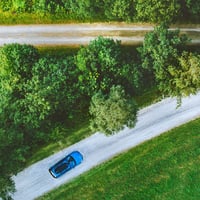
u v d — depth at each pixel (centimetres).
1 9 5391
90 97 5097
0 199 4953
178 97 4953
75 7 5153
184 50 4816
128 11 4941
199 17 5244
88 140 5294
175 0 4841
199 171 5244
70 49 5388
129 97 4828
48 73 4991
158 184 5247
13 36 5434
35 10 5362
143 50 4872
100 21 5369
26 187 5288
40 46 5409
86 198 5262
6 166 4800
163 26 4844
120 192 5253
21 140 4872
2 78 5081
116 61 4872
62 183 5294
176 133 5316
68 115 5181
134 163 5281
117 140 5309
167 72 4766
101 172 5284
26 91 4997
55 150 5278
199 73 4566
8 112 4944
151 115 5325
